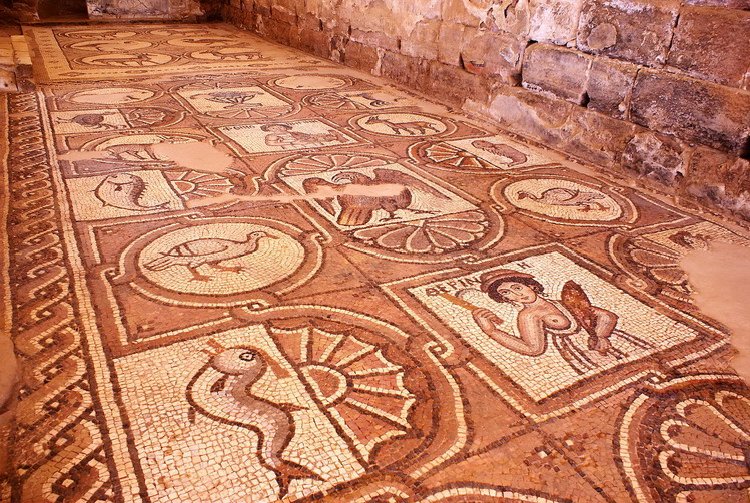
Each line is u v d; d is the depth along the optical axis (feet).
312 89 17.47
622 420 5.30
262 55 22.56
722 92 9.61
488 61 14.66
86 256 7.68
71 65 19.43
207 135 12.89
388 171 11.21
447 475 4.66
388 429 5.08
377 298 7.01
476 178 11.06
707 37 9.75
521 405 5.43
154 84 17.34
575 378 5.81
